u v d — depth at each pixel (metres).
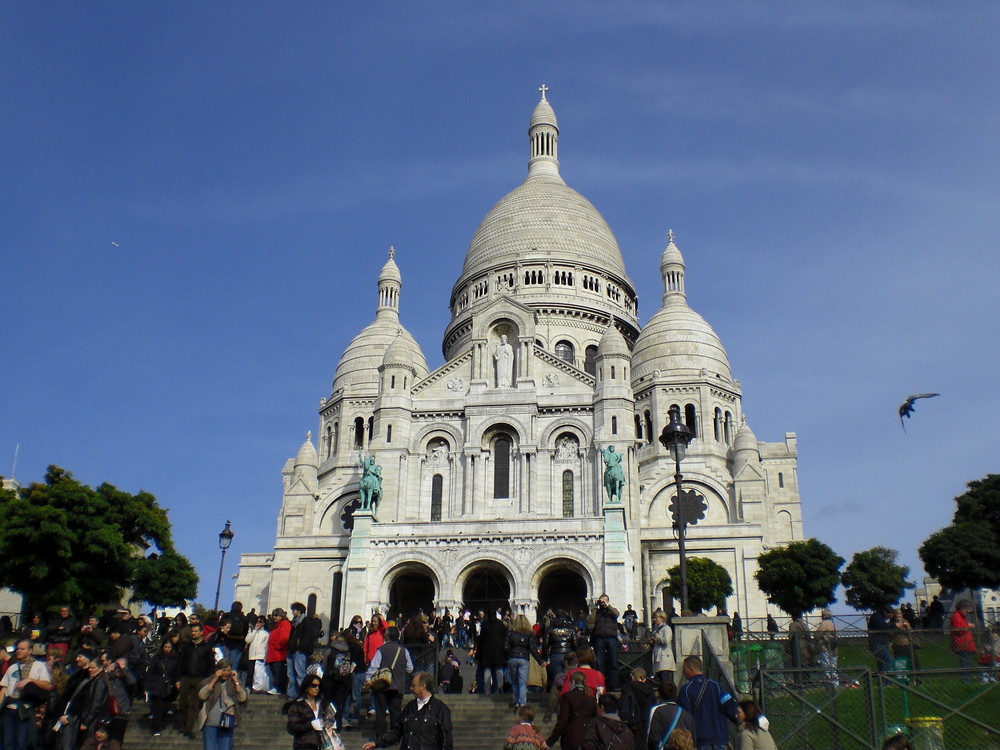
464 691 43.88
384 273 106.44
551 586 73.94
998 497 67.88
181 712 32.88
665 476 89.31
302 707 23.00
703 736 22.41
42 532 56.41
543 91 126.75
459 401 78.56
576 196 114.00
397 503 75.50
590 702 22.66
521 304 81.44
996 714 30.53
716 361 95.38
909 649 33.66
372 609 66.44
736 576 78.25
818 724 28.48
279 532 92.12
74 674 26.94
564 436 77.00
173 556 84.44
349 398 97.31
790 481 96.88
